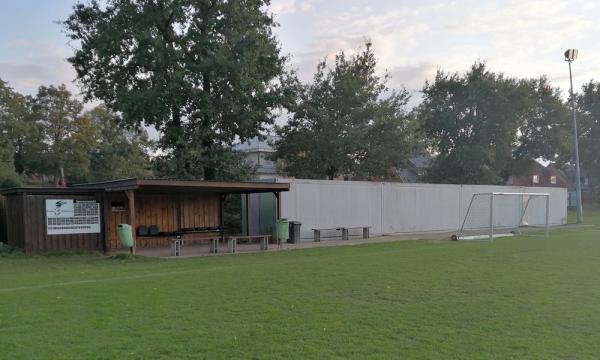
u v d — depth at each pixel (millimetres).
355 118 33844
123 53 24922
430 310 7410
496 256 14258
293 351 5477
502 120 47500
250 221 22375
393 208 26453
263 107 26859
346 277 10406
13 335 6082
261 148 46844
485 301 8031
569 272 11086
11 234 18734
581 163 70062
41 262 14828
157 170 27672
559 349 5566
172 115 26047
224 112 25688
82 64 26094
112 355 5328
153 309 7453
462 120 48906
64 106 55594
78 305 7742
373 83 35062
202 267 13047
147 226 20250
